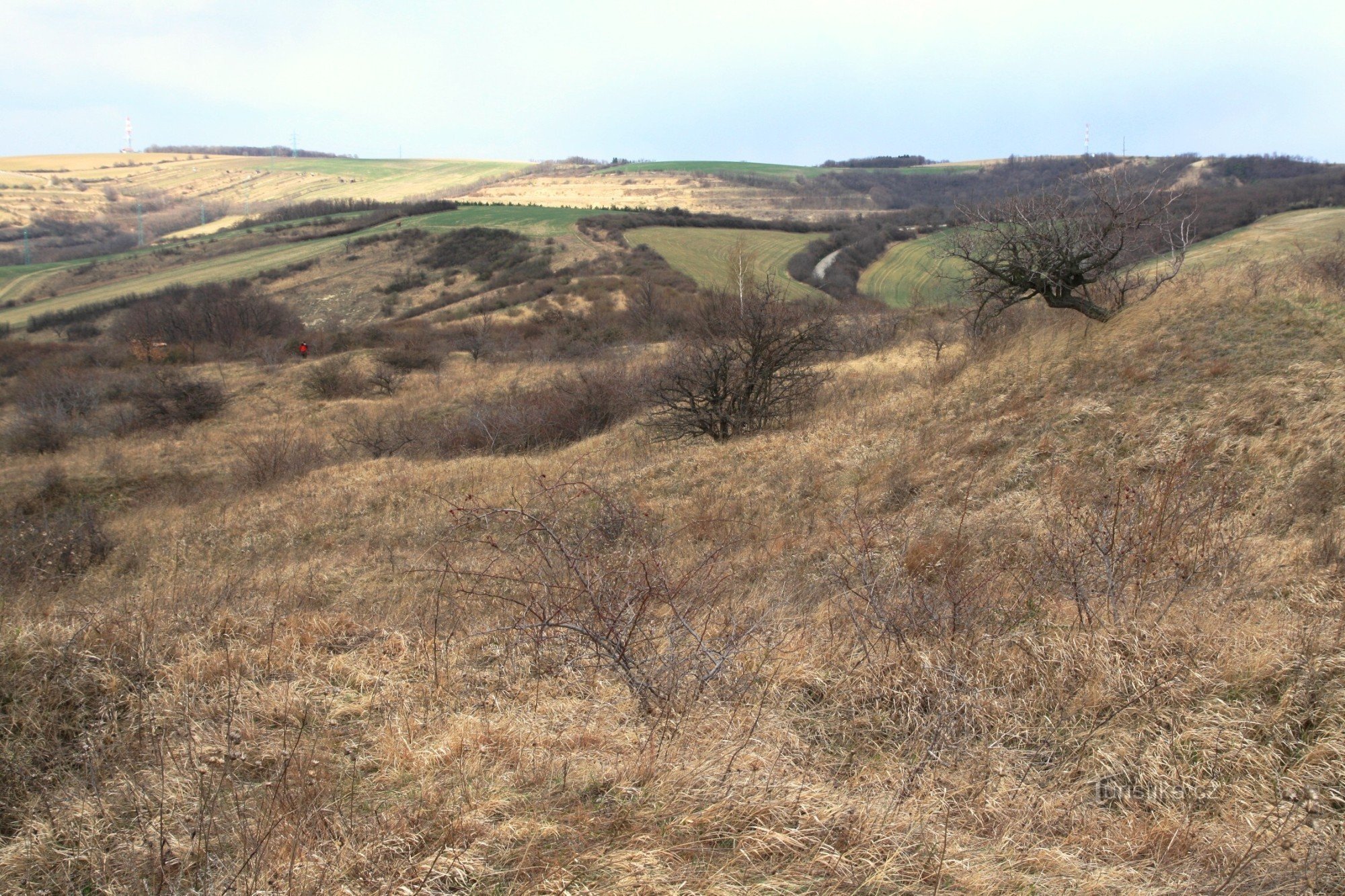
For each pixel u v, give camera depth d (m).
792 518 11.09
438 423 24.55
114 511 18.97
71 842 3.16
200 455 23.19
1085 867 2.76
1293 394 10.14
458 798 3.11
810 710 4.08
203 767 3.64
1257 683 3.80
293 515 15.39
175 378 28.52
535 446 19.92
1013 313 17.33
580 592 4.77
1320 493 7.97
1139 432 10.80
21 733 4.14
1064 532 6.89
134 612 6.07
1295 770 3.27
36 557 12.06
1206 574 5.33
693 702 3.91
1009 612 5.13
